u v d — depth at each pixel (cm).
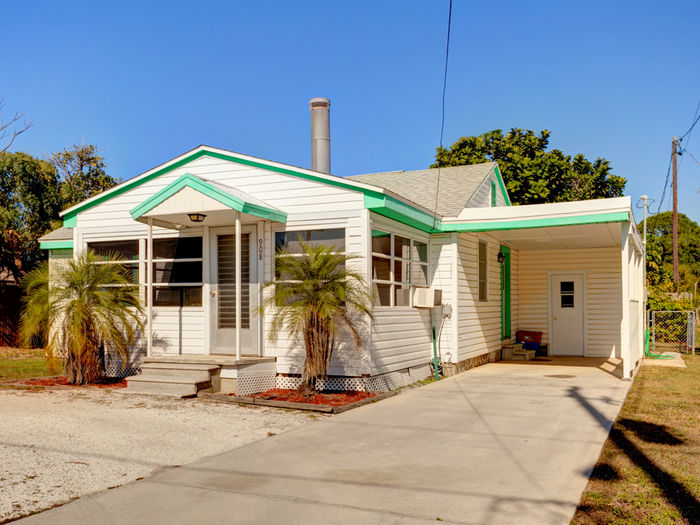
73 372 1095
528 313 1802
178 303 1143
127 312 1095
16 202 2062
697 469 591
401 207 1079
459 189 1533
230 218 1055
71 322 1048
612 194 3002
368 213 1016
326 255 942
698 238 5050
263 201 1091
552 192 2909
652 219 5444
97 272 1078
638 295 1580
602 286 1734
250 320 1084
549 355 1772
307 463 603
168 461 608
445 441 699
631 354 1259
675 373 1354
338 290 927
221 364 1009
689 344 1916
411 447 671
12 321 1956
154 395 982
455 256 1316
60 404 900
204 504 483
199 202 992
